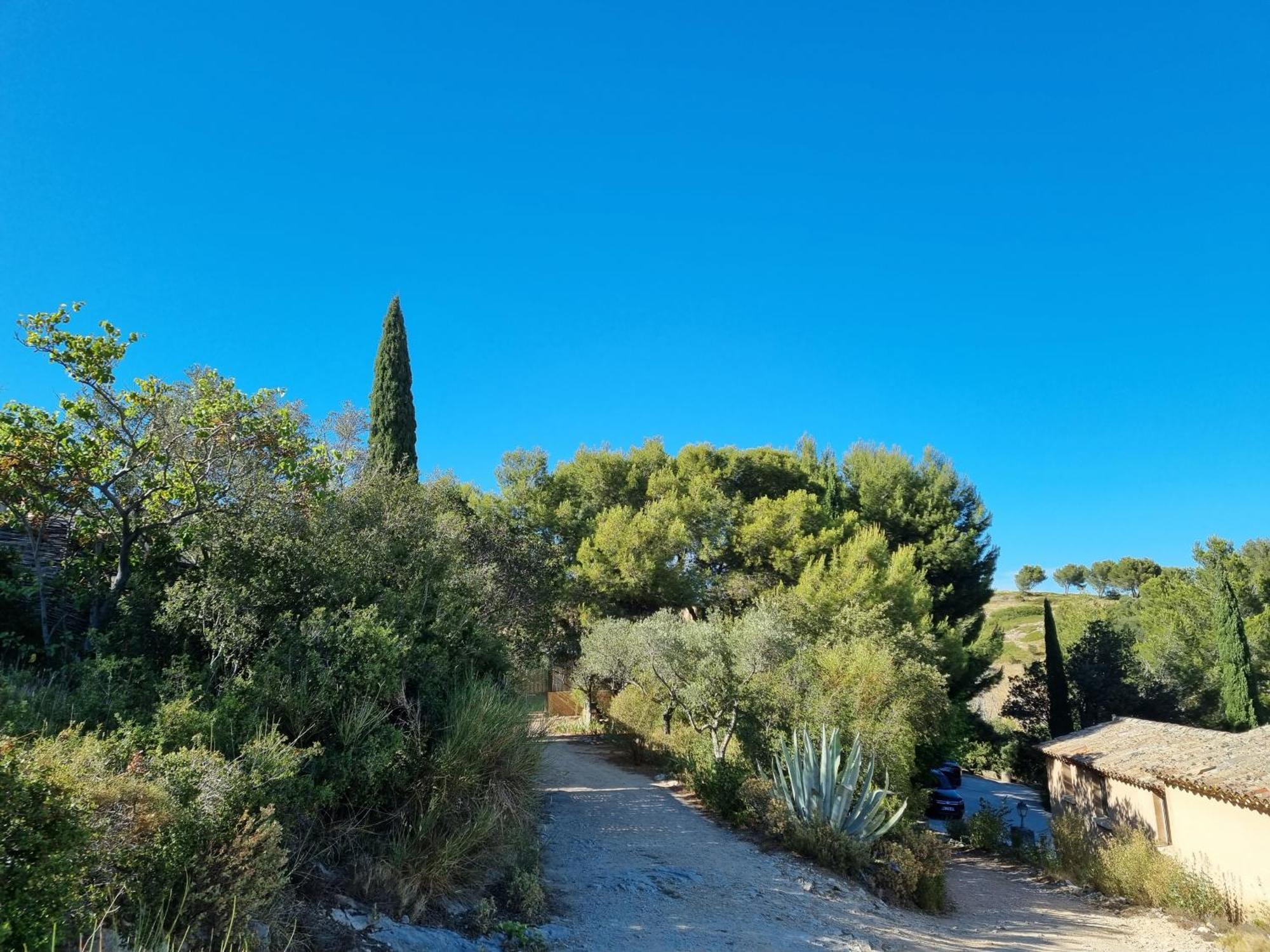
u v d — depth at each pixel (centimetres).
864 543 2538
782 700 1503
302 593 823
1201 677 2977
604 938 692
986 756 3450
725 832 1222
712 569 2869
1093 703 3020
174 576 895
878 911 961
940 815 2384
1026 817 2423
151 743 557
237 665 727
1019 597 9144
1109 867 1398
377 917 578
